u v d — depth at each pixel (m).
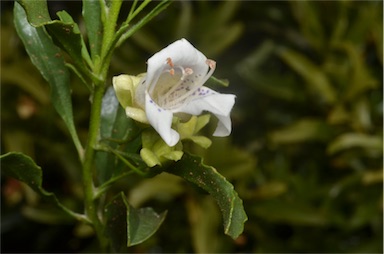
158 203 0.37
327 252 0.37
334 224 0.36
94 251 0.39
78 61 0.21
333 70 0.36
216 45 0.37
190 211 0.36
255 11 0.40
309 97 0.37
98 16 0.22
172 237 0.38
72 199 0.38
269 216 0.36
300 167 0.39
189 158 0.21
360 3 0.36
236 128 0.40
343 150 0.37
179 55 0.20
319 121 0.36
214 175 0.20
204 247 0.35
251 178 0.38
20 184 0.38
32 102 0.37
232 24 0.39
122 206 0.22
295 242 0.38
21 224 0.41
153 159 0.21
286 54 0.35
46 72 0.23
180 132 0.21
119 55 0.37
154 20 0.37
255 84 0.37
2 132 0.38
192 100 0.20
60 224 0.40
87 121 0.37
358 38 0.36
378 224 0.37
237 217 0.19
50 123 0.37
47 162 0.39
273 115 0.39
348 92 0.35
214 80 0.23
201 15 0.37
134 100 0.21
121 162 0.22
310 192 0.37
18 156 0.21
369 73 0.36
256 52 0.38
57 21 0.20
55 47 0.23
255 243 0.38
